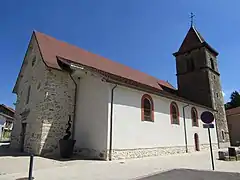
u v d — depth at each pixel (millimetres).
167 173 7891
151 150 13875
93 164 9789
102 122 11930
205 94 24797
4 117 35094
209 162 11734
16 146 16469
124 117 12523
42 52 14523
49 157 11727
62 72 14234
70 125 13250
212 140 22203
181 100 17438
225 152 13156
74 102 14375
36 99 14414
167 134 15625
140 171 8320
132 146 12617
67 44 18266
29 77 17000
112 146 11508
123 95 12797
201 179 6816
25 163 9609
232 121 34312
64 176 7141
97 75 12062
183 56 28094
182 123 17750
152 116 14555
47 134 12789
